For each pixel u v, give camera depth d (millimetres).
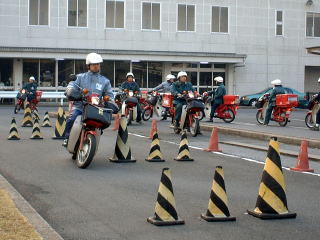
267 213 7453
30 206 7574
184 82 18641
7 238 5789
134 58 42000
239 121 25594
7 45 40250
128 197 8594
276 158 7547
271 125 23344
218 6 45250
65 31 41469
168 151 14367
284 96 22484
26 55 39500
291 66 47812
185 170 11367
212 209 7293
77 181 9859
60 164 11688
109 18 42469
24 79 40875
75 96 11156
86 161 11016
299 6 47875
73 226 6918
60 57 40344
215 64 45594
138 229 6797
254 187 9680
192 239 6406
